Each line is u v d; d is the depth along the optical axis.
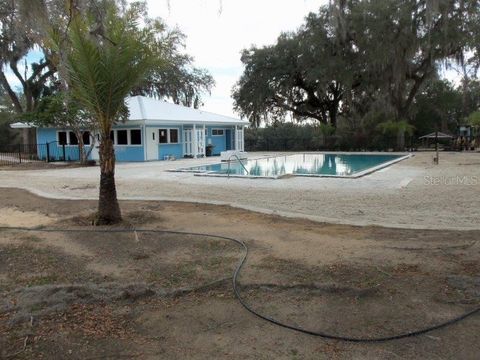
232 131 33.06
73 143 27.81
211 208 9.08
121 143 26.14
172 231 6.80
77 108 20.59
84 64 6.79
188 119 27.62
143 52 7.34
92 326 3.56
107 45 6.92
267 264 5.03
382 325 3.47
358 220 7.78
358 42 30.52
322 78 34.00
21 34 6.51
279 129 43.66
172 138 27.59
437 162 21.31
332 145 37.28
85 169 20.88
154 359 3.05
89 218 7.92
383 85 32.72
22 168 21.92
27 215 8.60
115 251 5.77
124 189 12.70
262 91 38.38
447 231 6.57
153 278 4.73
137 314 3.79
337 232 6.62
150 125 25.81
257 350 3.15
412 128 34.78
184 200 10.16
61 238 6.47
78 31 6.48
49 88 35.97
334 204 9.65
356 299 3.97
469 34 23.20
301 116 42.56
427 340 3.23
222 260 5.28
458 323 3.48
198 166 21.16
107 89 7.15
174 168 19.81
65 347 3.22
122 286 4.41
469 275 4.46
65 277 4.80
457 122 46.84
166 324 3.59
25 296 4.16
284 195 11.15
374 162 24.61
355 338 3.27
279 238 6.27
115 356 3.10
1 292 4.36
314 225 7.21
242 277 4.62
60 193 12.12
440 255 5.19
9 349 3.19
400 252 5.35
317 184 13.41
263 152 35.72
